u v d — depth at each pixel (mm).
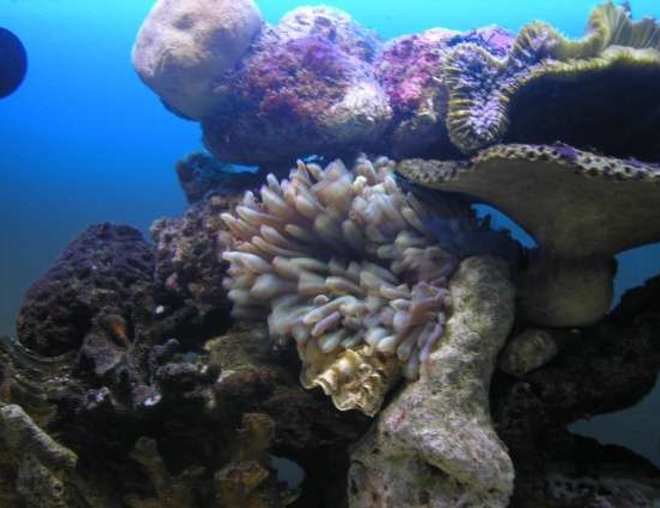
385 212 576
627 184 428
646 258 801
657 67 497
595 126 558
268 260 609
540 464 563
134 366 592
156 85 706
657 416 894
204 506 557
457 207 609
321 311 551
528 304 561
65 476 529
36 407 562
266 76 655
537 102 535
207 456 583
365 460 524
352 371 522
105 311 659
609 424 883
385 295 548
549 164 437
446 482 488
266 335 625
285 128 651
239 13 682
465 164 485
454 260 560
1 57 942
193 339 685
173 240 692
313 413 563
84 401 572
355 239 591
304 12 764
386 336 532
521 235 623
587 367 556
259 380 572
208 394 552
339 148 660
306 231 605
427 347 513
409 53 685
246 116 673
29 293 707
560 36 511
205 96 697
